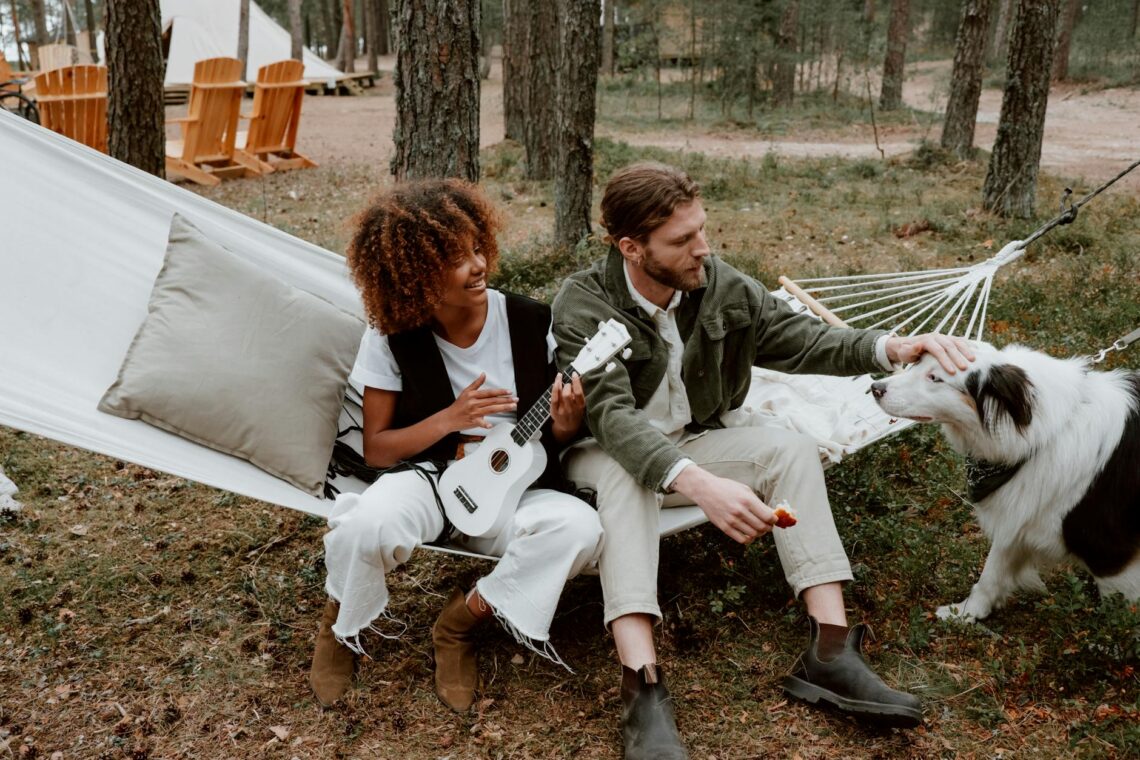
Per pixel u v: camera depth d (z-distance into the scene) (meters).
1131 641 2.58
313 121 18.50
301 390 2.85
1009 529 2.76
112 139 6.98
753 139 15.99
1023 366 2.66
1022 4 8.23
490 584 2.55
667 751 2.31
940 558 3.23
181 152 11.80
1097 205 9.22
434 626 2.78
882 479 3.72
